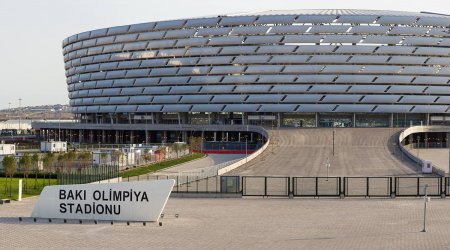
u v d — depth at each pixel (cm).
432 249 3059
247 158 8294
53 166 7031
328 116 14600
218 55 14875
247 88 14700
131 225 3722
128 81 15975
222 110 14812
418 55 14500
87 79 17175
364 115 14550
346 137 11025
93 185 3878
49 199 3912
